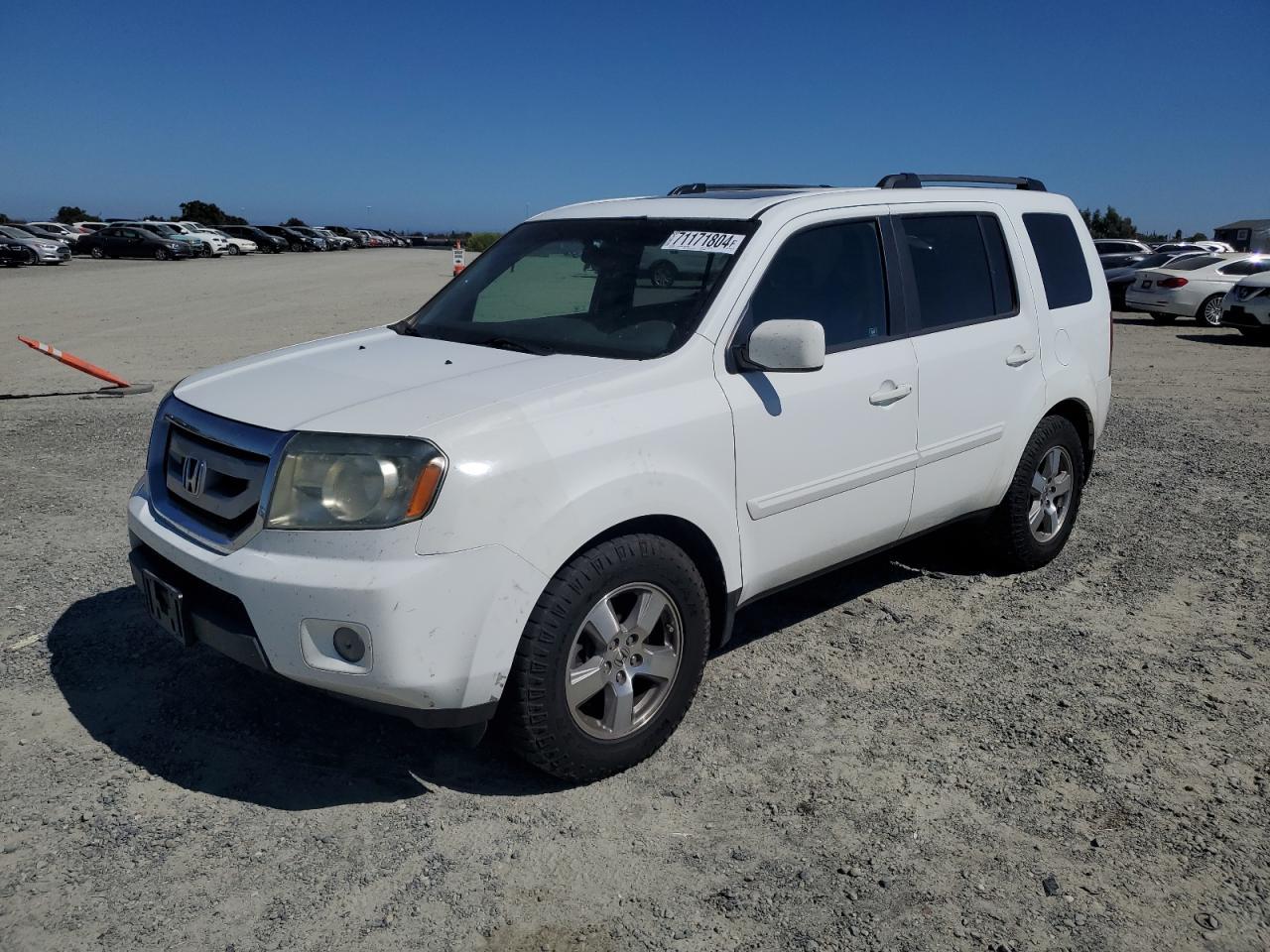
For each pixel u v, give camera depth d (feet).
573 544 10.03
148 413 30.32
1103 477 24.16
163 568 10.80
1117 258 80.64
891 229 14.19
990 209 15.99
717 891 9.20
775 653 14.21
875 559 18.16
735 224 12.77
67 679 12.79
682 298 12.23
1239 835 10.12
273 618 9.47
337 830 9.98
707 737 11.89
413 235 274.57
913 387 13.88
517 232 15.38
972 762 11.41
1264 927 8.82
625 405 10.80
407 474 9.37
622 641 10.74
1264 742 11.93
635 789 10.82
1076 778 11.10
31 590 15.60
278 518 9.61
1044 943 8.59
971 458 15.15
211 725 11.83
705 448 11.34
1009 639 14.76
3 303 69.72
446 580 9.36
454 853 9.67
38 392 34.40
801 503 12.62
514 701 10.05
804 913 8.91
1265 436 28.81
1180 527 20.20
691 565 11.21
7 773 10.73
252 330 53.01
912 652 14.29
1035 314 16.21
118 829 9.84
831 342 13.10
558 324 12.82
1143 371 41.91
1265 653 14.38
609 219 14.14
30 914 8.64
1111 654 14.26
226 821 10.05
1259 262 59.98
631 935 8.63
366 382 11.18
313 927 8.63
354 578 9.23
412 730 11.92
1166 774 11.23
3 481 21.98
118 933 8.46
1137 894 9.21
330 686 9.51
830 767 11.28
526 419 10.07
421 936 8.56
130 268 120.57
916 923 8.80
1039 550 17.20
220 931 8.54
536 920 8.79
